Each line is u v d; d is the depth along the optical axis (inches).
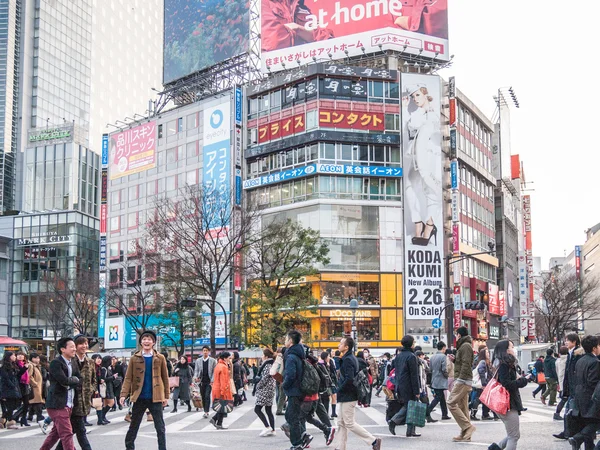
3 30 4478.3
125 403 1058.1
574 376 410.9
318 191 2266.2
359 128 2306.8
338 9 2431.1
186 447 529.0
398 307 2244.1
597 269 5334.6
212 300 1478.8
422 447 493.7
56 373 407.8
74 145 3548.2
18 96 4475.9
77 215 3267.7
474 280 2571.4
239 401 1005.8
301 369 441.7
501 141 3289.9
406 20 2405.3
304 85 2343.8
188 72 2696.9
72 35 4847.4
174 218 1734.7
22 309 3240.7
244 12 2556.6
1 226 3344.0
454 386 530.0
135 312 2331.4
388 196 2315.5
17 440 594.9
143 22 5782.5
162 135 2719.0
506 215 3292.3
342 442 450.9
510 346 413.4
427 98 2369.6
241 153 2468.0
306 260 1665.8
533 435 568.1
